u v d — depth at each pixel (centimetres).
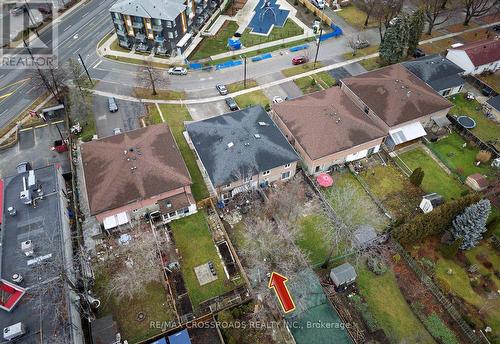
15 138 6669
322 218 5488
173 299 4628
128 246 5144
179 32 8475
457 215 5084
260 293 4628
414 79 7088
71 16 9725
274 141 5906
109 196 5216
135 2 8125
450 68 7488
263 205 5653
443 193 5816
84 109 6762
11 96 7506
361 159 6338
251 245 5122
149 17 7981
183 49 8638
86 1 10269
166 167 5553
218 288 4756
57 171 5725
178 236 5303
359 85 7038
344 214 5281
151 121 6988
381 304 4625
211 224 5428
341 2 10156
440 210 4906
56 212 5166
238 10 10075
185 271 4928
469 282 4834
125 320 4503
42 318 4175
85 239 5241
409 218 5388
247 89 7688
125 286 4644
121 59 8425
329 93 6862
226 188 5606
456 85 7281
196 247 5175
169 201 5419
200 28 9388
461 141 6594
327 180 5812
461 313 4516
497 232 5400
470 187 5869
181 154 6238
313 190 5878
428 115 6544
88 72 8025
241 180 5525
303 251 5131
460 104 7300
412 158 6338
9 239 4884
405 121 6350
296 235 5281
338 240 5025
